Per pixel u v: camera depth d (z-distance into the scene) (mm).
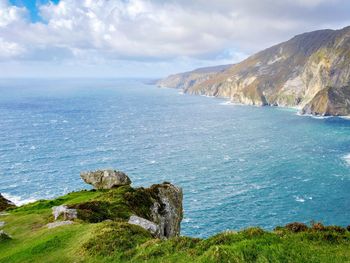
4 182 119188
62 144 178875
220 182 118938
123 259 22047
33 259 23984
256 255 18828
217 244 21219
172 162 144500
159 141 187875
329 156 150625
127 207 39312
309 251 19312
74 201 45062
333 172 128375
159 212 44000
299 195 106500
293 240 20906
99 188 52312
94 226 28578
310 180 120062
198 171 131625
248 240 20609
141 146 174750
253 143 180375
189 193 108688
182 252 21141
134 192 43250
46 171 131500
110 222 29078
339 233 22203
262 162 143375
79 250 23922
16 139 191750
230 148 169625
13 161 145250
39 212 38969
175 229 46094
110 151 163500
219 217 91438
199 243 21984
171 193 47812
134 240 25266
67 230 28781
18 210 45938
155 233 34094
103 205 37938
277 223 87500
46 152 161125
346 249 19891
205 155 156125
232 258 18578
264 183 117625
